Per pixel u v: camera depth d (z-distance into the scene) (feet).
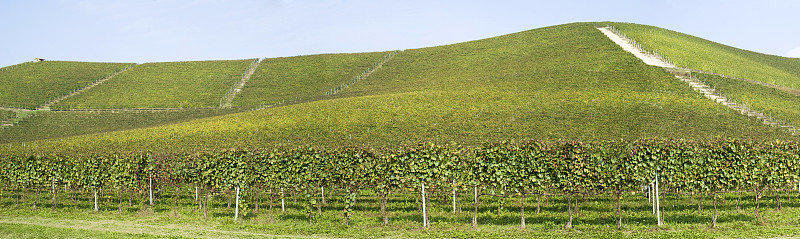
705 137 170.60
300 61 517.14
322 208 95.76
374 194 110.01
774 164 82.23
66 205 105.60
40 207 103.45
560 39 463.01
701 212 83.51
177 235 71.10
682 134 177.99
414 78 398.01
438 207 93.40
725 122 191.62
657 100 226.38
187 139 214.48
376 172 82.07
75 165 100.83
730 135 174.29
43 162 103.65
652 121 195.72
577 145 77.77
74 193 102.83
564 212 86.58
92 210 98.68
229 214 92.58
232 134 219.41
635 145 80.64
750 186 81.56
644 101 225.97
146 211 94.27
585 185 75.87
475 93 274.77
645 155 77.92
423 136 199.41
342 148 86.53
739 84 265.34
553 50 419.13
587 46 403.13
